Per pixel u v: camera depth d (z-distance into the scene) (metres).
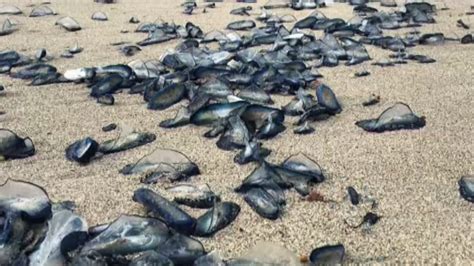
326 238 0.59
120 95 0.90
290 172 0.66
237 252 0.57
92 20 1.37
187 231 0.59
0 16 1.41
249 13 1.44
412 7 1.38
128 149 0.73
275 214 0.61
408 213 0.61
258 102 0.85
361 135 0.76
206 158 0.71
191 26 1.21
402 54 1.07
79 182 0.67
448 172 0.68
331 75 0.97
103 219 0.61
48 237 0.57
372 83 0.93
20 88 0.93
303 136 0.76
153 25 1.26
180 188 0.65
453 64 1.02
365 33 1.19
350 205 0.63
